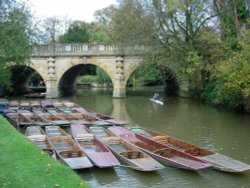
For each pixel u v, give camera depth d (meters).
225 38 37.53
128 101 43.50
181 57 40.75
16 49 28.19
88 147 18.48
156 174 15.05
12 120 26.95
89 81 72.88
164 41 41.91
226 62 30.47
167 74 48.78
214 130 24.42
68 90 56.97
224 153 18.56
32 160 13.45
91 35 76.69
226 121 27.66
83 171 15.27
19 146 15.38
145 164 15.17
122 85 47.06
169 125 26.56
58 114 29.52
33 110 32.88
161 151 16.94
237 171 14.53
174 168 15.61
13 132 18.33
